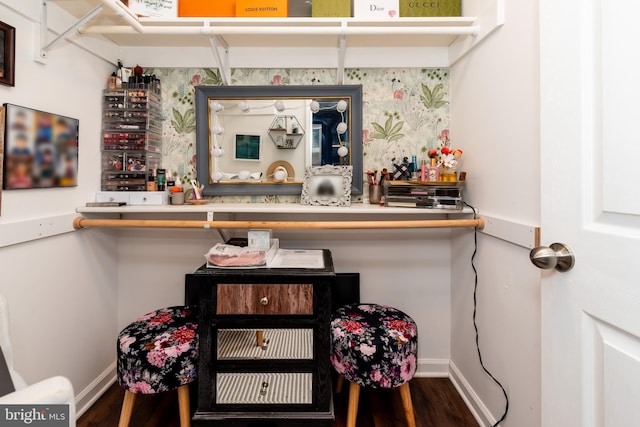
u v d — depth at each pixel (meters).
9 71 1.07
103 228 1.59
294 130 1.65
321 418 1.21
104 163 1.57
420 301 1.72
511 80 1.16
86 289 1.47
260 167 1.67
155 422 1.38
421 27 1.35
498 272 1.25
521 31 1.10
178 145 1.70
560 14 0.68
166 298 1.71
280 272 1.22
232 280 1.21
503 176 1.21
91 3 1.25
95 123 1.51
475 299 1.44
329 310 1.22
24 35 1.14
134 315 1.71
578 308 0.64
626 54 0.55
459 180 1.53
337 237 1.72
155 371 1.18
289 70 1.69
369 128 1.69
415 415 1.43
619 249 0.55
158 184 1.58
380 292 1.72
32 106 1.17
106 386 1.59
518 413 1.13
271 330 1.24
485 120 1.34
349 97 1.65
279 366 1.23
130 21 1.23
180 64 1.66
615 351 0.56
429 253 1.71
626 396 0.54
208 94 1.64
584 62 0.63
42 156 1.22
